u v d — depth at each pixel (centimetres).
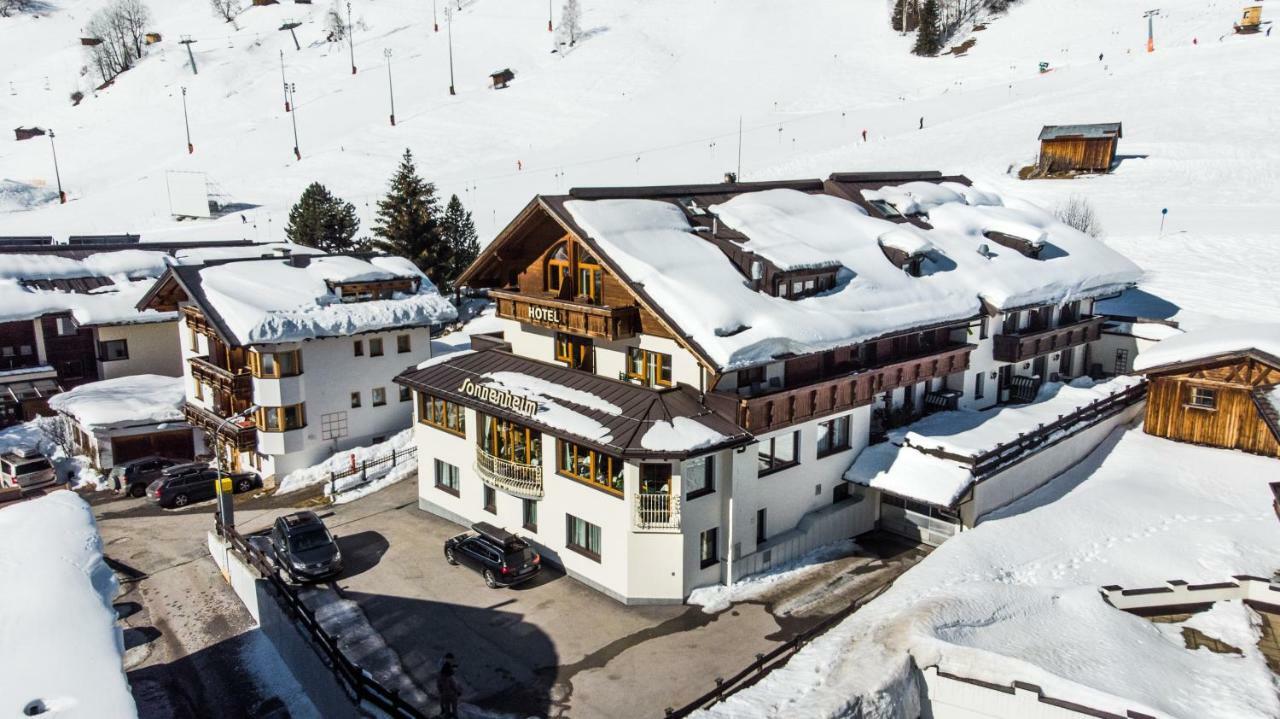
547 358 3600
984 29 15875
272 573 2933
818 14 18400
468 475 3531
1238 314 5169
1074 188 7950
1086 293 4300
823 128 11812
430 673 2511
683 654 2578
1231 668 2330
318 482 4228
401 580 3092
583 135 13212
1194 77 10550
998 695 2161
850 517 3359
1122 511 3250
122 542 3738
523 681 2462
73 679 1652
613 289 3156
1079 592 2622
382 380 4628
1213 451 3775
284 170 12875
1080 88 11375
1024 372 4353
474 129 14100
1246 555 2886
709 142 11838
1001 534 3058
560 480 3083
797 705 2105
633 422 2845
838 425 3344
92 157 15562
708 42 17512
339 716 2373
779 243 3341
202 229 10112
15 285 5538
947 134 10306
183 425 4872
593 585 3008
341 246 7644
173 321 5700
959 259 4019
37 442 5106
